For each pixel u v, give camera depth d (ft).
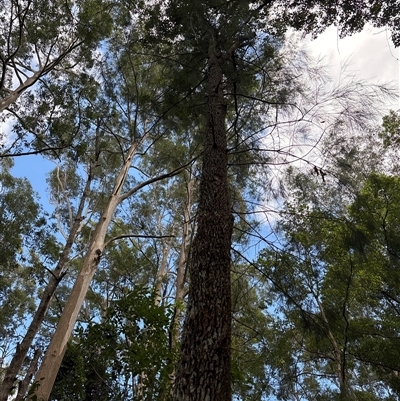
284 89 16.43
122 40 29.55
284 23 22.40
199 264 10.69
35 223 39.22
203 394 7.86
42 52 34.50
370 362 23.17
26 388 22.06
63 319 19.93
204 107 21.88
